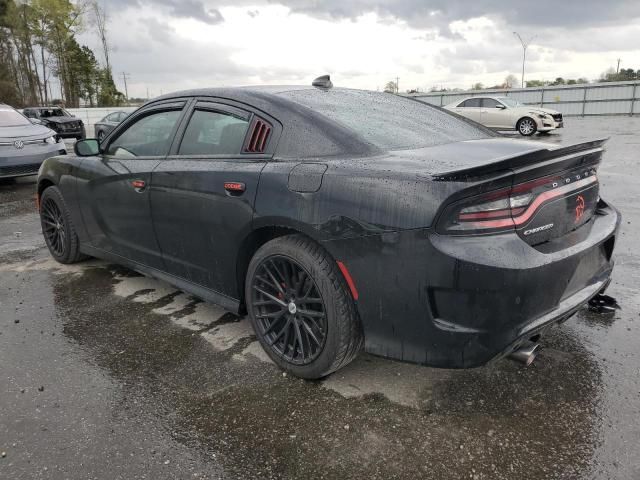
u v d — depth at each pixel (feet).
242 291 9.61
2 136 27.84
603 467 6.46
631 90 101.65
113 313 11.44
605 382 8.32
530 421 7.39
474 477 6.35
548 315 7.09
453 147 8.34
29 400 8.07
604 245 8.76
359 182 7.22
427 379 8.53
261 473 6.47
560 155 7.22
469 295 6.48
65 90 167.02
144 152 11.34
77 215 13.56
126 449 6.92
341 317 7.70
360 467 6.55
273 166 8.39
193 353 9.57
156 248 11.11
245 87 10.16
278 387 8.37
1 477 6.38
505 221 6.62
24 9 151.74
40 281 13.57
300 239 8.17
